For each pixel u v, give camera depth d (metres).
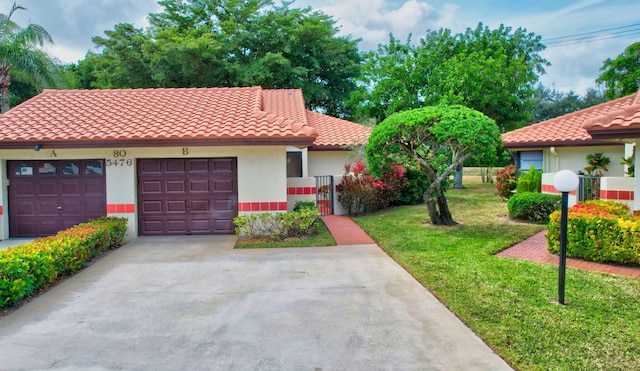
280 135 10.04
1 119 11.41
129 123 11.01
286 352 4.37
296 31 27.20
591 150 15.03
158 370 4.04
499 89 20.45
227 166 11.02
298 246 9.52
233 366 4.10
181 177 11.02
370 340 4.61
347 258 8.37
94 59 27.14
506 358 4.14
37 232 11.10
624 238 7.06
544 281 6.41
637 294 5.78
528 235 9.84
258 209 10.79
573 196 11.77
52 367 4.11
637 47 22.81
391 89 22.61
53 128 10.63
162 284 6.84
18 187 11.05
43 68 19.61
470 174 34.12
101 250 9.02
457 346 4.44
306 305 5.73
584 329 4.71
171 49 23.06
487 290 6.04
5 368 4.10
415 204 16.23
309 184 13.09
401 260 7.86
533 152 16.67
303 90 28.08
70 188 11.02
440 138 9.77
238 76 25.47
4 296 5.62
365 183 14.02
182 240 10.45
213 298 6.11
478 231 10.40
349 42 32.06
